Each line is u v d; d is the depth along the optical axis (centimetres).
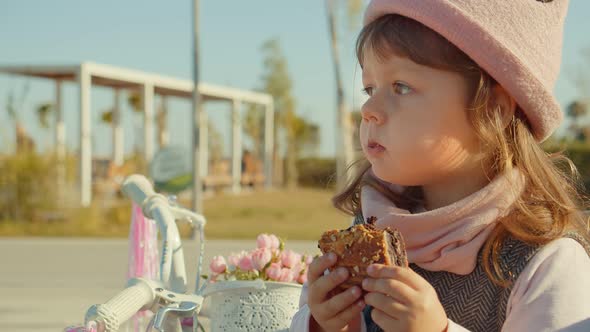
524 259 127
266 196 2300
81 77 1766
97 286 727
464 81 128
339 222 1606
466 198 129
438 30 125
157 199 200
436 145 129
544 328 120
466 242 130
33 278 777
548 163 138
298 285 230
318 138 3509
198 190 1293
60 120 1984
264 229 1404
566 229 132
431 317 114
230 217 1747
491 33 124
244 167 2833
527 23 130
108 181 1862
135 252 205
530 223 128
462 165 132
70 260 944
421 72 128
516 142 133
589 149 1800
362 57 139
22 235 1362
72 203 1586
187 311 167
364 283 117
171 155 1017
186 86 2161
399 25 129
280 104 3375
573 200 150
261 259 238
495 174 133
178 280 187
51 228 1448
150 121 2020
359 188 164
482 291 129
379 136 133
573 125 2111
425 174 133
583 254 129
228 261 251
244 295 229
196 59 1297
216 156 2819
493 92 131
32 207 1551
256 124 3238
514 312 124
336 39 1862
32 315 575
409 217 132
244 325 227
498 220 131
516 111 135
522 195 133
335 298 120
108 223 1548
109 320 152
